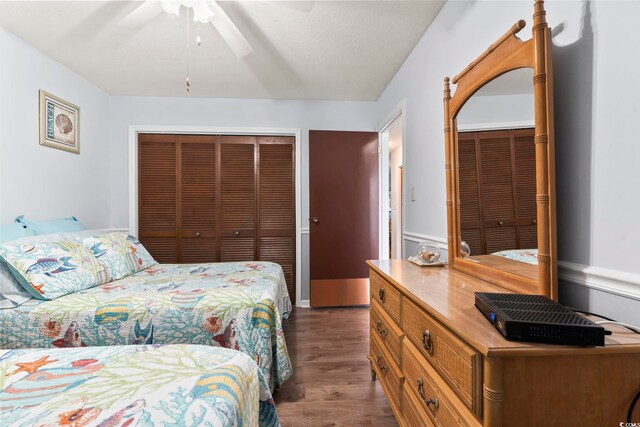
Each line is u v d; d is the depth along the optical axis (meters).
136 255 2.38
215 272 2.29
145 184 3.43
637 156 0.78
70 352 0.92
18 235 1.96
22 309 1.52
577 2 0.94
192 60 2.54
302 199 3.52
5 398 0.68
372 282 1.84
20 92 2.20
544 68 0.94
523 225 1.07
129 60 2.53
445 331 0.88
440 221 1.89
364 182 3.55
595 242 0.90
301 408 1.68
